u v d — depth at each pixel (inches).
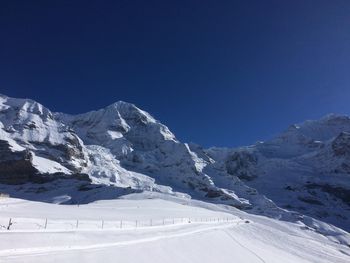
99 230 1569.9
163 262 1306.6
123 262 1117.7
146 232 1914.4
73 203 7239.2
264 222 6688.0
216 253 1873.8
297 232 6077.8
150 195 7573.8
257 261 2009.1
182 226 2755.9
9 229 1177.4
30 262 863.1
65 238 1206.9
